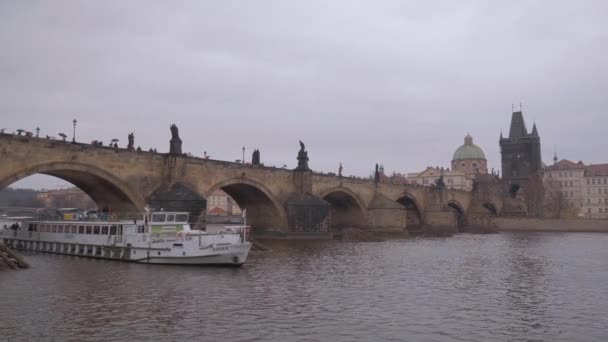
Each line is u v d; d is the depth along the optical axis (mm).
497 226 184625
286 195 103125
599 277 49531
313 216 100375
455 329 28812
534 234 152125
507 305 35406
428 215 159250
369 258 64938
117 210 79500
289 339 26297
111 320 29516
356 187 125625
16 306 32531
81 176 72625
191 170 82750
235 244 51594
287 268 53000
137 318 30062
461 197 185000
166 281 42906
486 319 31219
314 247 81875
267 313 31859
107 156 72438
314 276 47625
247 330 27859
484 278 48188
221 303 34625
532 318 31609
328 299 36594
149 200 75250
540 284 44812
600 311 33688
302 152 105938
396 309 33594
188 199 74438
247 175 93688
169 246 53312
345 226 130500
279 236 100188
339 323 29672
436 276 49094
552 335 27922
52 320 29234
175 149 80562
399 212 127062
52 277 44062
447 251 78750
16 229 73562
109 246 58031
